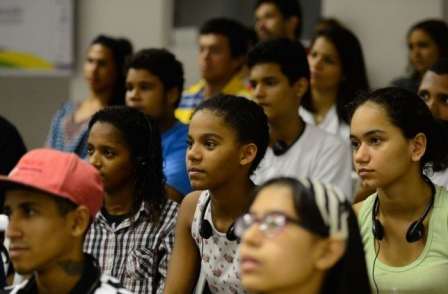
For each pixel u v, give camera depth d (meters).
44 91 9.01
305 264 2.52
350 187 5.12
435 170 3.92
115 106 4.40
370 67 7.89
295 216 2.52
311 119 6.16
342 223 2.59
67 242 2.97
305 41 8.57
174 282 3.98
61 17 8.84
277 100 5.07
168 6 8.72
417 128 3.61
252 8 8.86
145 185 4.30
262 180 5.03
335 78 6.11
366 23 7.90
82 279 3.01
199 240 3.93
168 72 5.66
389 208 3.68
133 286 4.14
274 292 2.51
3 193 3.04
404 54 7.77
